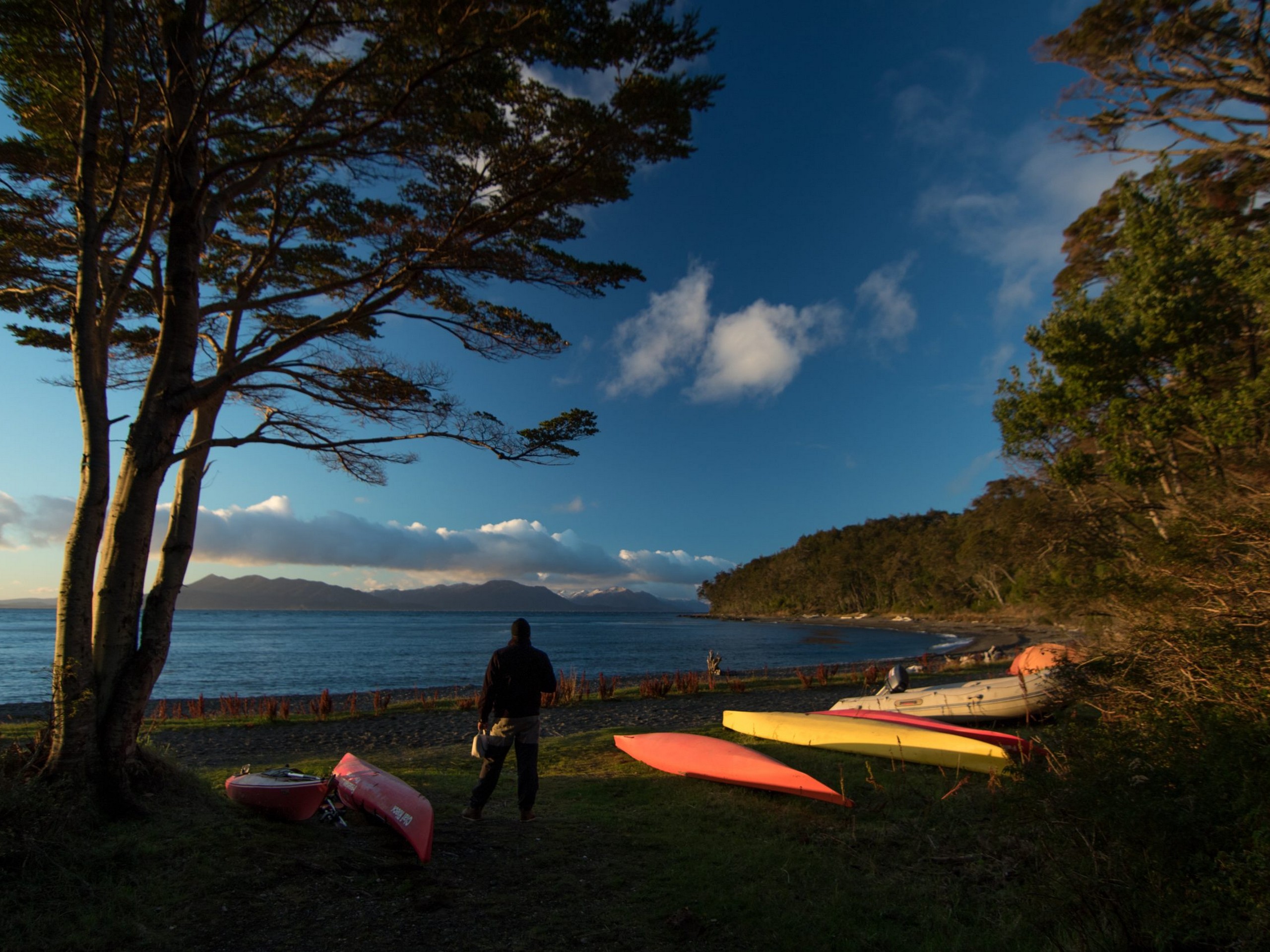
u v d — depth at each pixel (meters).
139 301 7.13
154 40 5.13
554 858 4.57
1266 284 11.36
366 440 6.01
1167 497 12.47
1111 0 13.74
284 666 34.72
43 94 5.66
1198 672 5.02
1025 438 15.30
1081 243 16.92
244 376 5.44
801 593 125.62
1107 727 4.20
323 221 7.14
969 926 3.61
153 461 4.87
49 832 3.78
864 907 3.89
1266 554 5.67
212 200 5.72
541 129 5.89
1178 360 12.74
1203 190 14.60
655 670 32.69
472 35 5.26
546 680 5.43
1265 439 10.88
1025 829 3.79
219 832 4.28
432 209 6.63
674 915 3.69
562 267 6.92
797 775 6.22
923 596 90.69
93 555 4.55
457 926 3.51
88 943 3.07
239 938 3.25
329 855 4.29
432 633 78.94
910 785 6.54
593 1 5.26
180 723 13.95
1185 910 2.75
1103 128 15.32
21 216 6.27
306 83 6.29
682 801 6.32
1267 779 2.92
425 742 12.24
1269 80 12.93
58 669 4.30
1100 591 8.72
